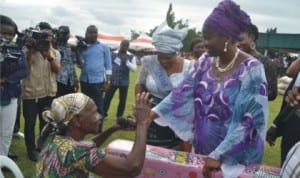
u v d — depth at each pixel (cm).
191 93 318
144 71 451
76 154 245
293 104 291
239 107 282
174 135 429
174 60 436
